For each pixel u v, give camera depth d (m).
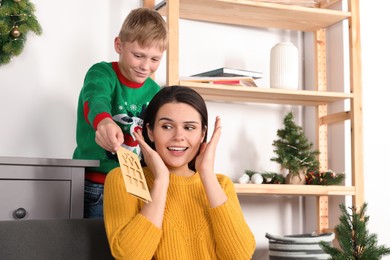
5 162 1.67
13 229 0.99
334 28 2.87
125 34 1.74
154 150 1.31
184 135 1.27
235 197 1.33
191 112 1.28
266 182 2.59
